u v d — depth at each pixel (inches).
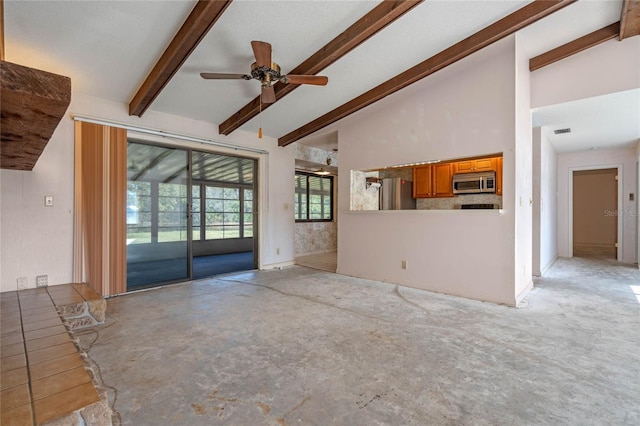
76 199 135.6
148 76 129.0
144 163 161.2
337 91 160.6
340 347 91.5
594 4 112.2
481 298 138.3
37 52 109.2
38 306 102.6
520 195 136.9
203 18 94.0
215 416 61.1
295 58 128.8
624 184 231.5
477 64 138.3
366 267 185.9
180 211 175.5
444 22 114.3
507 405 63.9
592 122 169.5
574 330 102.7
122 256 148.8
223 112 172.2
